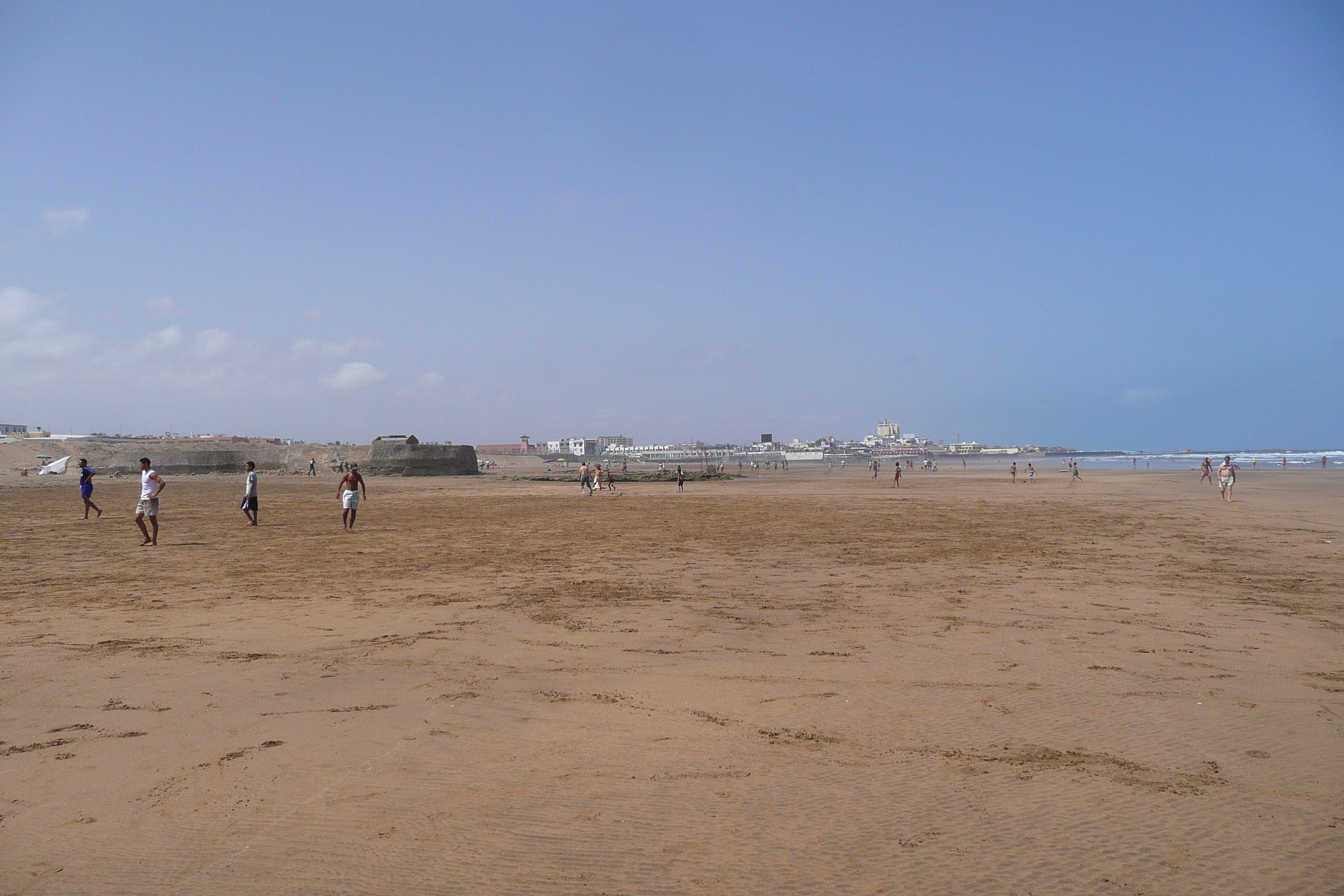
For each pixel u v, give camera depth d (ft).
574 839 12.67
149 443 503.61
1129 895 11.03
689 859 12.05
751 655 24.95
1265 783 14.92
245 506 76.23
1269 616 30.53
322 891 11.08
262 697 20.36
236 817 13.39
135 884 11.29
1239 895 11.01
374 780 14.99
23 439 374.22
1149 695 20.49
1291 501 104.32
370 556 51.44
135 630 28.76
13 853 12.14
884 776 15.33
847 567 45.09
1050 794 14.43
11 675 22.40
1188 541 56.85
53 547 56.49
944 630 28.37
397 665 23.80
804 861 11.99
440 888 11.18
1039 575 41.39
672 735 17.67
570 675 22.76
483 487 187.21
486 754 16.43
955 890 11.14
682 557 49.83
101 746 16.70
